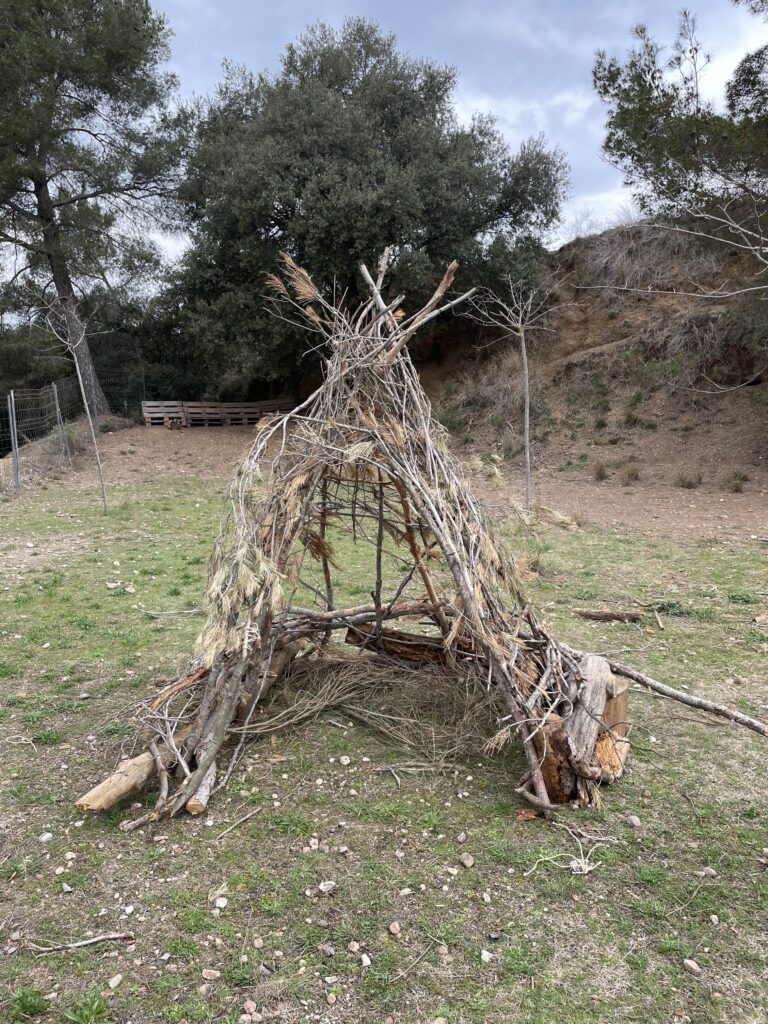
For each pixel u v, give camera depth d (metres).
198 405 22.22
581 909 2.86
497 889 2.97
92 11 19.78
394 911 2.84
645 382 16.78
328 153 18.75
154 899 2.92
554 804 3.55
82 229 19.92
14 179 19.09
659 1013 2.37
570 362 18.45
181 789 3.53
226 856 3.18
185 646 5.90
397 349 3.92
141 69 20.33
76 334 20.80
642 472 14.62
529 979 2.51
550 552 9.10
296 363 19.88
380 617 4.59
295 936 2.71
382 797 3.62
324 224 17.28
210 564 3.86
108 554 9.20
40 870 3.11
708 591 7.30
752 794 3.70
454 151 19.62
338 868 3.09
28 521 11.45
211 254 20.23
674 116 9.97
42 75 18.77
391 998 2.43
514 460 16.62
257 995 2.45
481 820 3.44
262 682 4.22
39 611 6.84
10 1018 2.35
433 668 4.70
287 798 3.62
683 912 2.84
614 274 19.48
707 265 17.86
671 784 3.79
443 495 3.81
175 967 2.57
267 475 4.04
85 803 3.36
